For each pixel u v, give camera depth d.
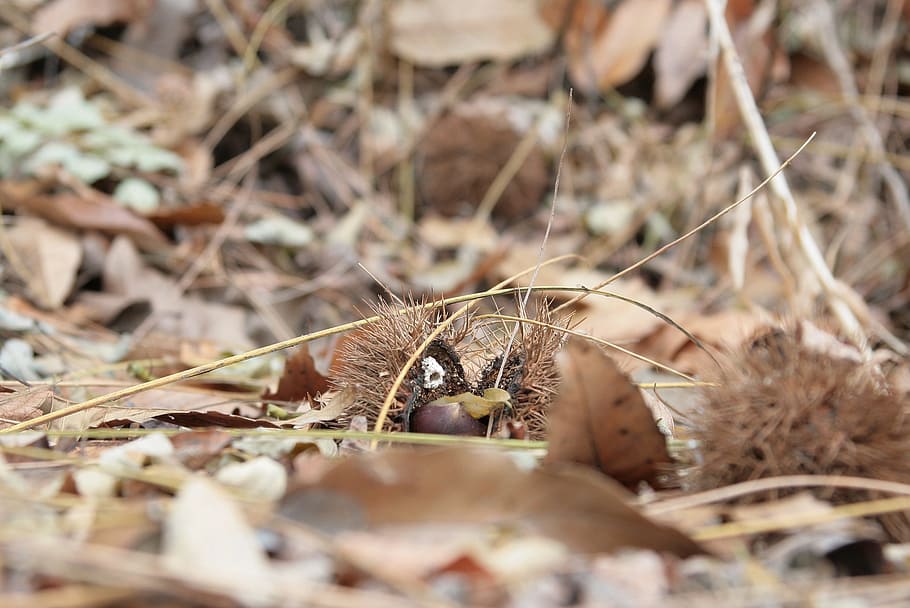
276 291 1.79
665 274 1.98
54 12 2.06
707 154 1.94
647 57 2.26
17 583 1.26
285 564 1.27
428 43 2.17
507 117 2.04
